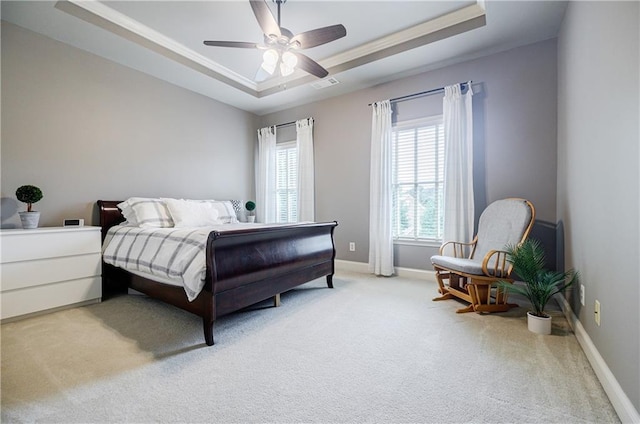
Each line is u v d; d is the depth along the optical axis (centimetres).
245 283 224
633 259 119
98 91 326
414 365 170
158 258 229
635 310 117
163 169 389
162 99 388
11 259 233
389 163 383
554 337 204
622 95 132
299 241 287
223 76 401
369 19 291
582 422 123
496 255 275
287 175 505
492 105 324
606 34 153
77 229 271
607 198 149
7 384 151
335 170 445
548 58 295
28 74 278
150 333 214
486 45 307
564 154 258
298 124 472
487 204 326
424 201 372
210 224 350
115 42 300
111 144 338
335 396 142
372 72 368
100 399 139
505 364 169
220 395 143
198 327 225
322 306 272
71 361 174
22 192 258
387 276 384
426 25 299
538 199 300
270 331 218
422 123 371
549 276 218
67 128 304
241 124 502
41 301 249
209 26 301
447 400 138
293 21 292
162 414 129
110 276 306
